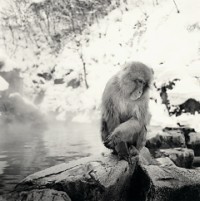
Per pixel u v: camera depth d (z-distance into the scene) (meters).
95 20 36.03
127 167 4.71
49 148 9.55
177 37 26.41
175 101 18.91
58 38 35.00
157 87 20.95
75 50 33.03
